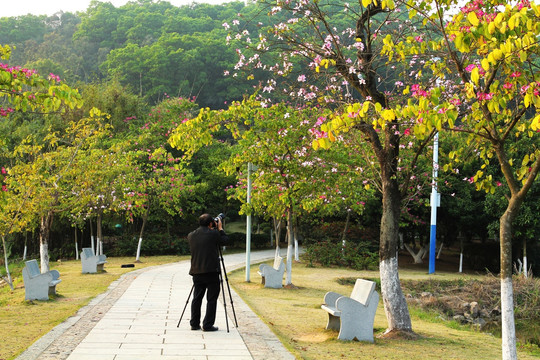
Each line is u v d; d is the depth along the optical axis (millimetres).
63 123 37875
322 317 11914
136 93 65375
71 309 11719
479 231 35344
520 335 18000
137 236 38438
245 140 17609
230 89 63469
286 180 17938
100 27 88375
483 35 6879
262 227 47469
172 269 24469
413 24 9578
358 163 16703
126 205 29312
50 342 7812
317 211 31547
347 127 7605
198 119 11406
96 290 15375
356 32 10906
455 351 9086
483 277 26641
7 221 17984
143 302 12633
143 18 85312
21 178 18766
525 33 6863
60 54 80812
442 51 8906
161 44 67562
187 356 7117
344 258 30359
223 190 40969
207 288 9156
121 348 7508
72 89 7570
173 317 10391
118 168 26469
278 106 16906
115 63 67938
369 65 10477
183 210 38688
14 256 36750
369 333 9383
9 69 7691
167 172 33688
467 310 21312
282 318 11445
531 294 21281
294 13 10805
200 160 41406
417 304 21344
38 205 19000
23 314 10984
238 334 8797
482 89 7793
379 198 32844
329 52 10336
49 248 39469
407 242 39969
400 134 10602
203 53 66688
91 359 6824
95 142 23578
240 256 35594
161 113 41812
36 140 34938
